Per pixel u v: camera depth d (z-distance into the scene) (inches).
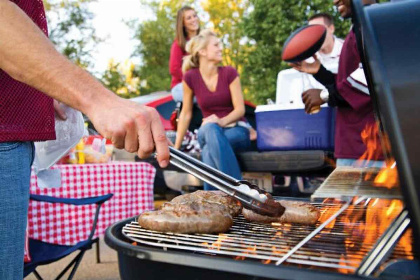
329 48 142.0
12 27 31.7
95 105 33.3
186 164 38.4
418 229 26.0
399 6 28.9
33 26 32.9
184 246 38.9
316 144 113.8
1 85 36.7
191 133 163.9
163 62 840.3
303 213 46.9
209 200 54.1
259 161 121.0
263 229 46.6
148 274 37.4
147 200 121.6
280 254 35.5
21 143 39.1
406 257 32.8
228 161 118.3
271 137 120.6
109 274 110.1
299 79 154.3
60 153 56.4
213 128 121.5
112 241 41.7
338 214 47.1
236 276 31.6
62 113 52.5
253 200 39.9
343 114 95.7
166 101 206.7
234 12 740.0
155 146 34.2
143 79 842.2
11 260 38.1
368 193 42.8
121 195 115.1
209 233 43.7
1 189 36.6
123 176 116.0
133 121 32.7
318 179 119.0
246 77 584.4
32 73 32.4
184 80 139.5
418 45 26.9
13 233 38.0
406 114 26.2
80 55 750.5
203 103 136.5
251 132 147.6
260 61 423.8
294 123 116.4
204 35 133.6
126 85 840.9
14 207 37.8
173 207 46.1
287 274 29.1
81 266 118.7
